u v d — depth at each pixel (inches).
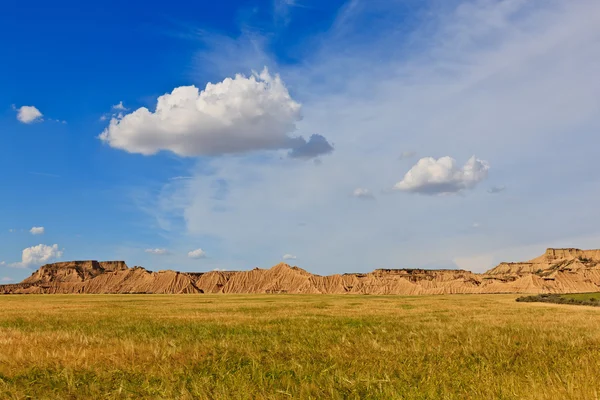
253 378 471.8
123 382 464.8
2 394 434.3
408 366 514.3
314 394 417.4
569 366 507.8
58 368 527.8
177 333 931.3
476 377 454.0
